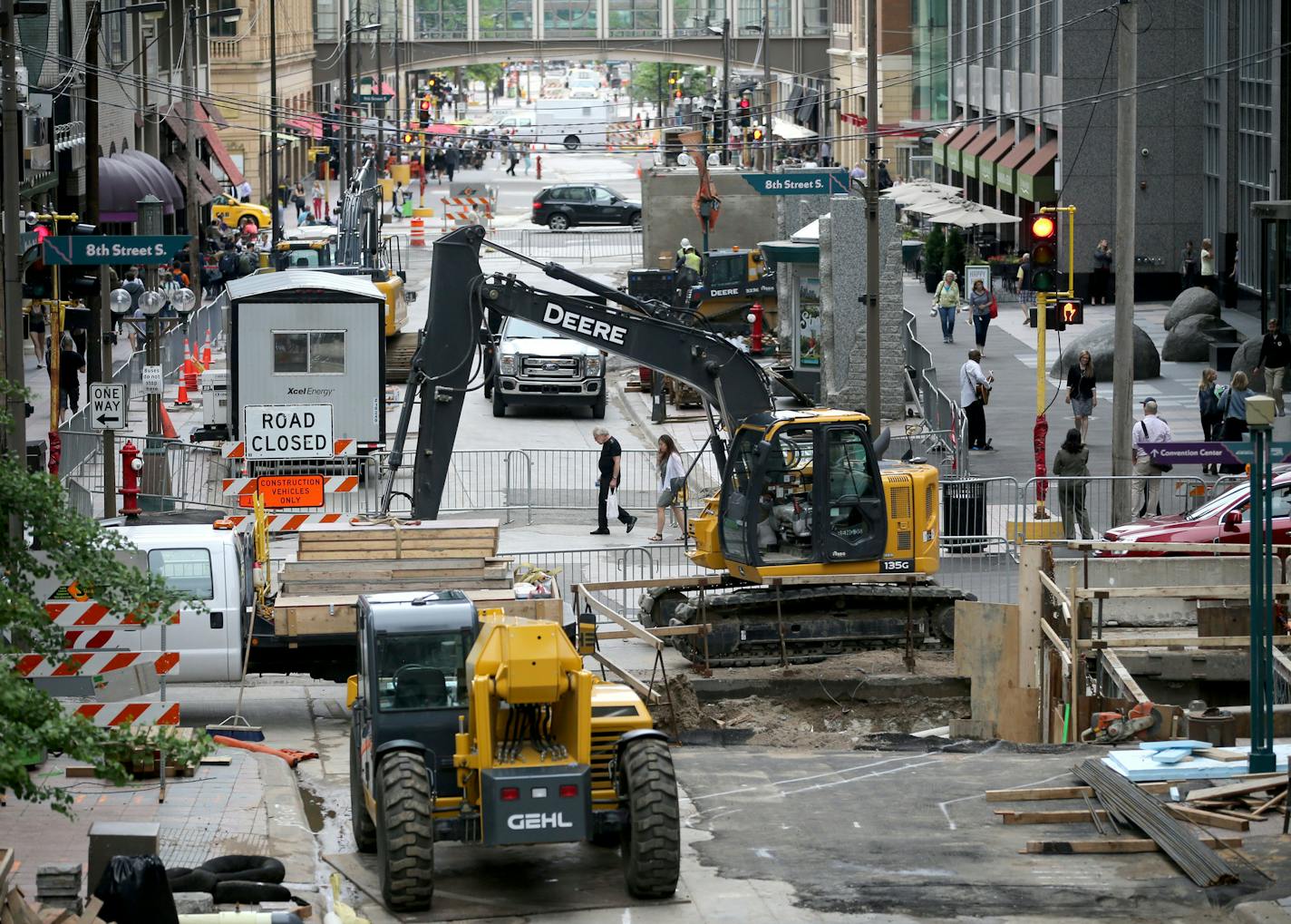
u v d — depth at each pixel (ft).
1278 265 471.62
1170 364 522.06
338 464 393.09
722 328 588.50
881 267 469.16
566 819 149.38
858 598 267.39
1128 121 328.08
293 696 248.11
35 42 514.68
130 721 183.73
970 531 327.88
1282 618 225.15
